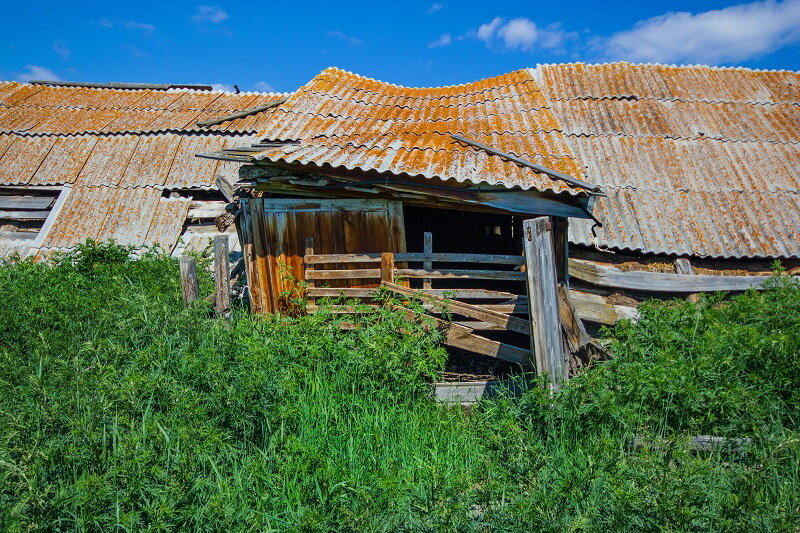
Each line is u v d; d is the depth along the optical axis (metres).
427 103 10.64
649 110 11.84
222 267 7.60
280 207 7.69
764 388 5.34
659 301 8.01
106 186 13.02
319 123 8.81
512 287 10.20
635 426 5.10
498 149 7.88
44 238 12.11
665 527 3.70
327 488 4.41
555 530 3.76
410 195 7.43
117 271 9.39
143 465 4.01
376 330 6.48
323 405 5.55
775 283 7.65
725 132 11.31
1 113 14.70
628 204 9.87
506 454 4.63
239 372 5.23
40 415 4.43
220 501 3.93
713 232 9.48
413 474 4.94
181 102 15.74
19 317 6.86
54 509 3.76
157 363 5.48
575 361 7.01
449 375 7.66
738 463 4.82
